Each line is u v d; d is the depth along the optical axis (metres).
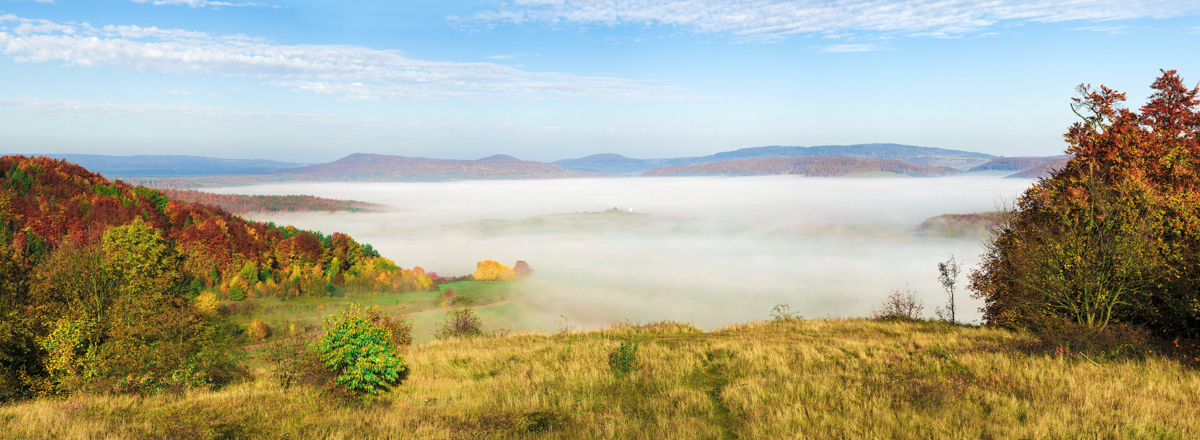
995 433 9.66
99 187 179.38
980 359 15.70
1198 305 17.38
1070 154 26.48
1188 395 11.98
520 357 18.75
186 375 17.14
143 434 10.96
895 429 10.16
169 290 28.83
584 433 10.63
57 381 20.86
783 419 11.02
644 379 15.23
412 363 18.12
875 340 20.59
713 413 12.11
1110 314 19.92
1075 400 11.59
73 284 27.50
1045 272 21.16
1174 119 25.19
